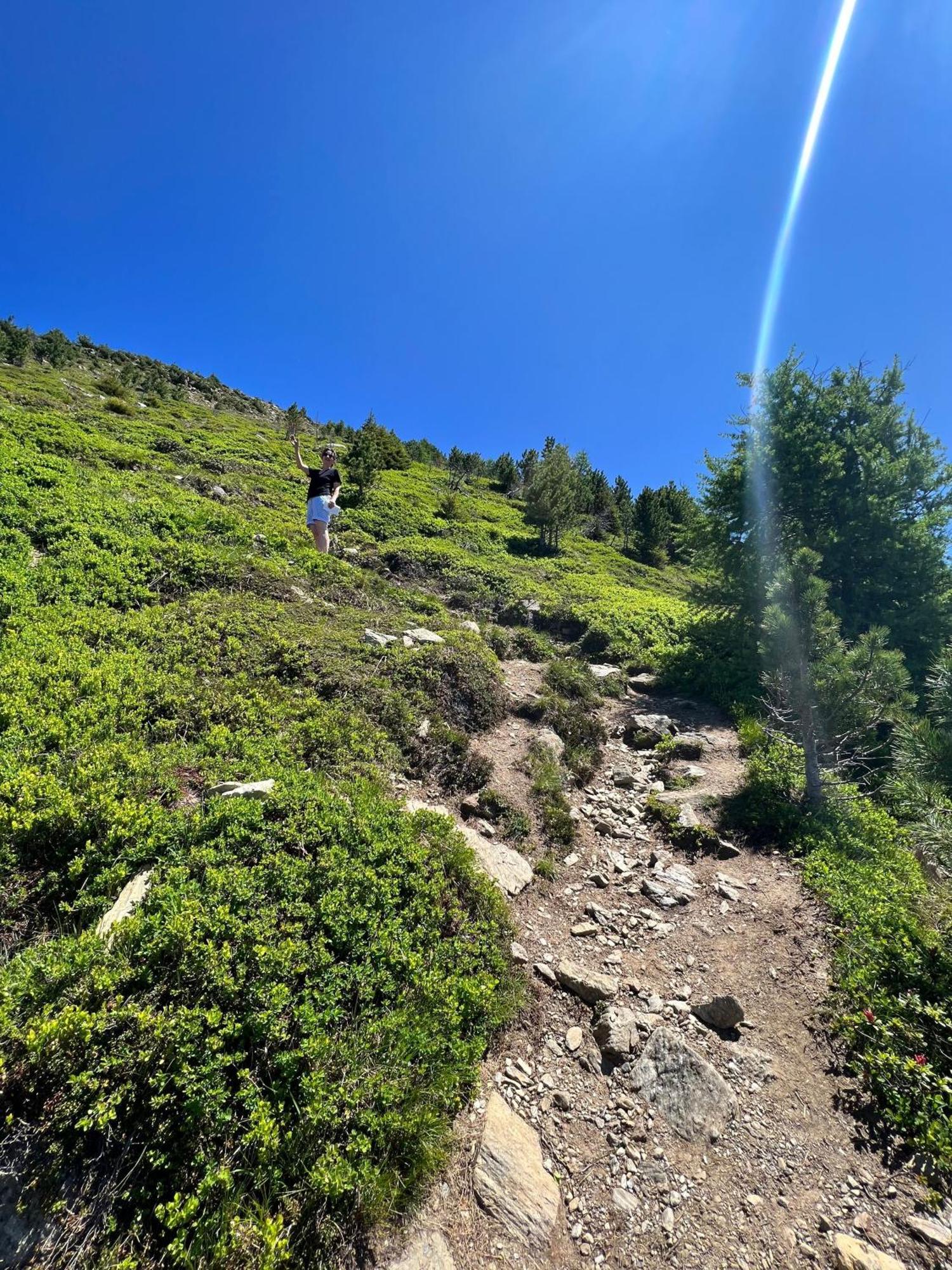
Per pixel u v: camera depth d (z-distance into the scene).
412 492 30.30
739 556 15.64
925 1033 4.35
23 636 7.16
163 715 6.64
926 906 5.58
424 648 10.36
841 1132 3.92
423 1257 2.99
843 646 8.32
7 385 26.19
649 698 12.72
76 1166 2.84
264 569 12.21
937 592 13.94
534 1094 4.05
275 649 8.88
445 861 5.50
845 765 8.27
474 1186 3.38
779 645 8.50
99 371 50.38
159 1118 3.00
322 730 7.21
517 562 23.00
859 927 5.40
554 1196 3.43
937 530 14.23
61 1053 3.04
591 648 15.28
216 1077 3.08
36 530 10.16
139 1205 2.80
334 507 10.76
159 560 10.86
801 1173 3.66
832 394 15.36
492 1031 4.36
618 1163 3.67
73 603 8.57
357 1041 3.63
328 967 3.93
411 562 18.39
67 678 6.55
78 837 4.47
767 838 7.44
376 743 7.59
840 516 14.71
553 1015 4.73
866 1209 3.46
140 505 12.85
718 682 12.93
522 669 12.66
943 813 5.11
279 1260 2.71
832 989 5.03
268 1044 3.38
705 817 7.81
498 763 8.41
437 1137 3.48
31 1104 2.95
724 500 16.27
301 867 4.53
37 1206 2.74
